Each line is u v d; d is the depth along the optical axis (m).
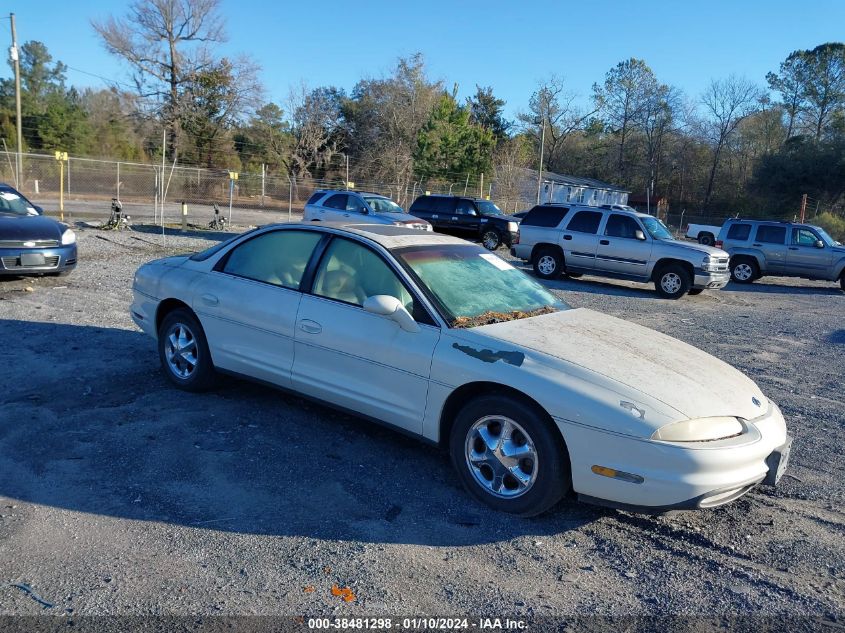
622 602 3.10
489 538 3.62
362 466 4.41
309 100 53.09
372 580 3.15
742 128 69.00
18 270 9.60
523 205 45.72
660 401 3.61
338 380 4.57
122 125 47.50
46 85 65.25
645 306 13.45
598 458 3.56
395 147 53.25
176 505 3.76
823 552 3.64
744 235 20.70
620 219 15.84
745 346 9.65
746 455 3.56
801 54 67.69
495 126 73.94
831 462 5.03
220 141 47.84
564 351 3.98
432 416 4.13
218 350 5.27
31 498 3.74
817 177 54.59
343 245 4.80
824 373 8.15
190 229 22.39
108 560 3.20
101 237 17.62
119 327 7.77
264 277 5.11
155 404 5.30
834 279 19.70
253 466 4.30
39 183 36.34
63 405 5.15
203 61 45.59
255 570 3.18
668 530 3.81
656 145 72.81
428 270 4.60
